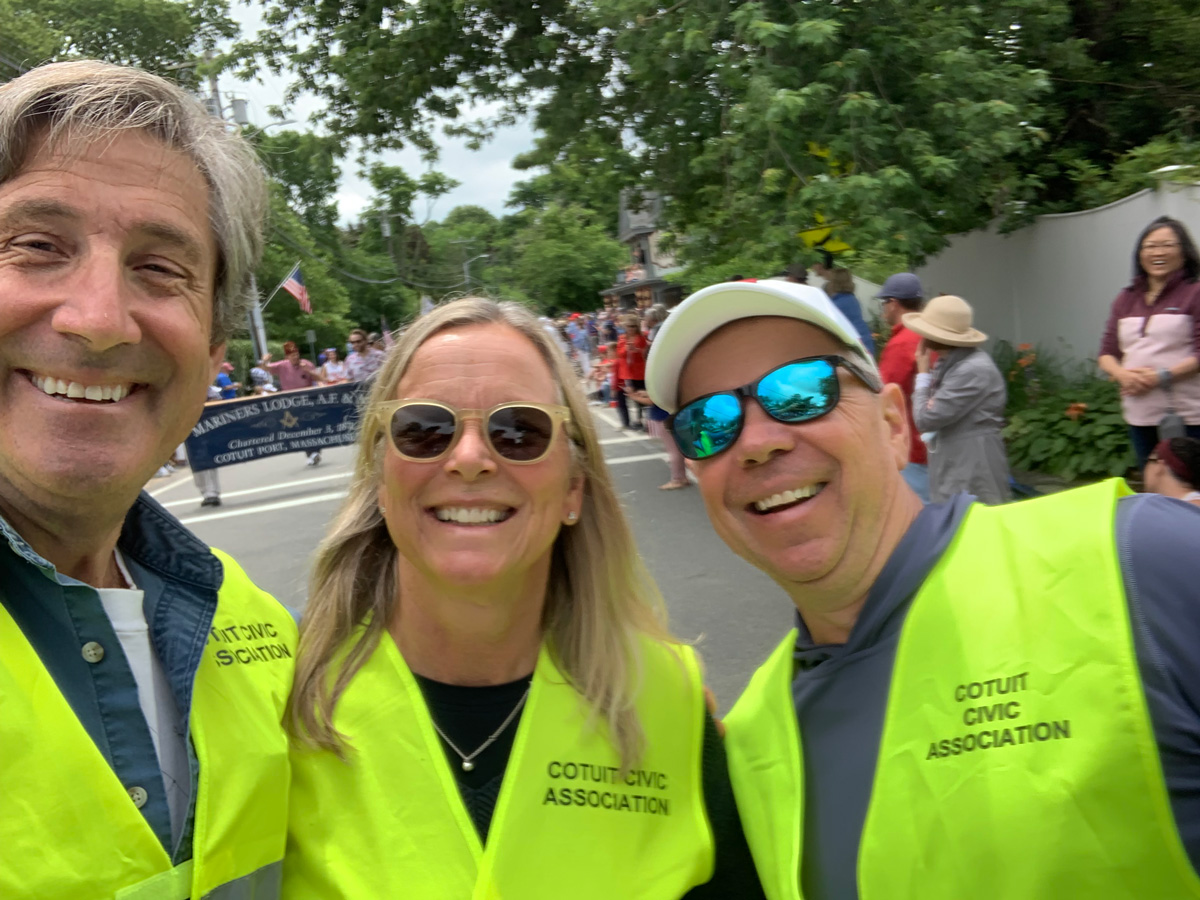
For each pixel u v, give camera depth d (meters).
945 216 3.33
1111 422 2.71
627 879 0.67
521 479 0.69
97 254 0.52
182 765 0.59
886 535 0.65
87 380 0.52
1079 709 0.52
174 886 0.53
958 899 0.54
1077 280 3.36
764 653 1.86
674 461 3.46
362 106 4.58
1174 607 0.51
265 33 4.68
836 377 0.64
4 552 0.53
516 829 0.67
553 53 4.25
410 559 0.71
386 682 0.71
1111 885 0.49
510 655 0.74
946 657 0.59
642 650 0.77
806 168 2.99
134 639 0.59
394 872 0.64
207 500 4.32
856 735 0.62
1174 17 3.93
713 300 0.65
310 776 0.67
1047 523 0.59
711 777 0.74
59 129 0.51
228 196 0.59
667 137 3.63
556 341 0.76
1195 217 2.78
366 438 0.76
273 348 17.11
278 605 0.75
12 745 0.49
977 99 3.16
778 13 3.03
